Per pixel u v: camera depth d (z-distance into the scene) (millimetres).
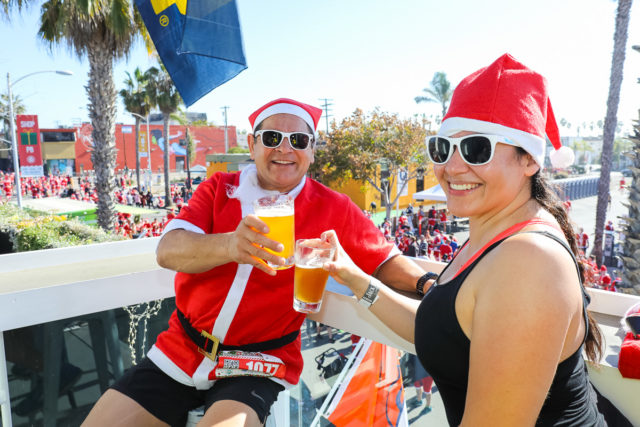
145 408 1685
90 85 12219
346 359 2338
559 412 920
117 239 10844
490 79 979
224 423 1462
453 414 1044
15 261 2588
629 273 8406
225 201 1859
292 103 1858
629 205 8531
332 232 1532
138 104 36781
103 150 12648
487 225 1082
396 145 23594
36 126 23406
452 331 939
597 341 1120
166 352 1792
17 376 2029
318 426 2361
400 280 1854
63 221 11812
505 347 774
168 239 1675
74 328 2232
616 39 14719
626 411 1144
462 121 1004
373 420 2270
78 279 2248
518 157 988
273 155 1804
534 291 772
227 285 1699
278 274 1713
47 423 2135
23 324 1814
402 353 2230
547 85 1025
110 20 10750
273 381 1725
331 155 24062
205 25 2230
